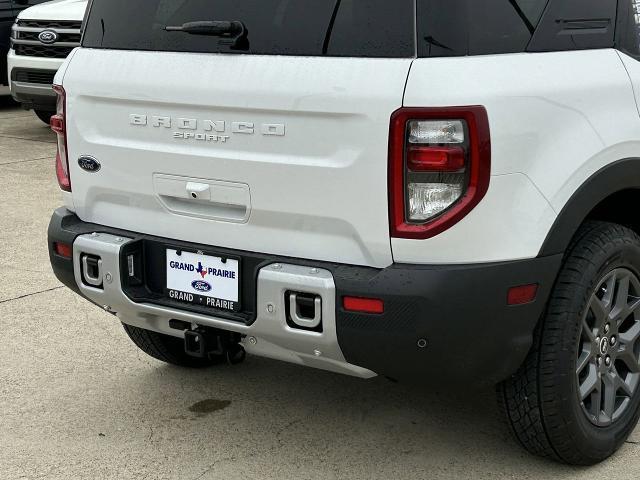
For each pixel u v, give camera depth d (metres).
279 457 3.35
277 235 2.95
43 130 10.78
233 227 3.04
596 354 3.21
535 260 2.81
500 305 2.76
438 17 2.66
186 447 3.43
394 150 2.66
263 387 3.97
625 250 3.16
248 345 3.11
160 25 3.18
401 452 3.38
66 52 9.84
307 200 2.84
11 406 3.77
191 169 3.08
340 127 2.74
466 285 2.69
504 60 2.76
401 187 2.68
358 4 2.76
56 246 3.46
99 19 3.38
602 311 3.17
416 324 2.69
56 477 3.21
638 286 3.33
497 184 2.69
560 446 3.14
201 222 3.12
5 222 6.69
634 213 3.49
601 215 3.45
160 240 3.23
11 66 10.11
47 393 3.90
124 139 3.26
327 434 3.52
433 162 2.64
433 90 2.61
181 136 3.09
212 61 3.00
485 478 3.19
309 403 3.80
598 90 3.02
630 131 3.12
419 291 2.67
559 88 2.87
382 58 2.70
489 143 2.65
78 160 3.40
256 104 2.87
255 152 2.92
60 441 3.48
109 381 4.03
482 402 3.80
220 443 3.46
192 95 3.02
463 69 2.65
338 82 2.73
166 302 3.21
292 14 2.87
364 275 2.75
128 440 3.49
